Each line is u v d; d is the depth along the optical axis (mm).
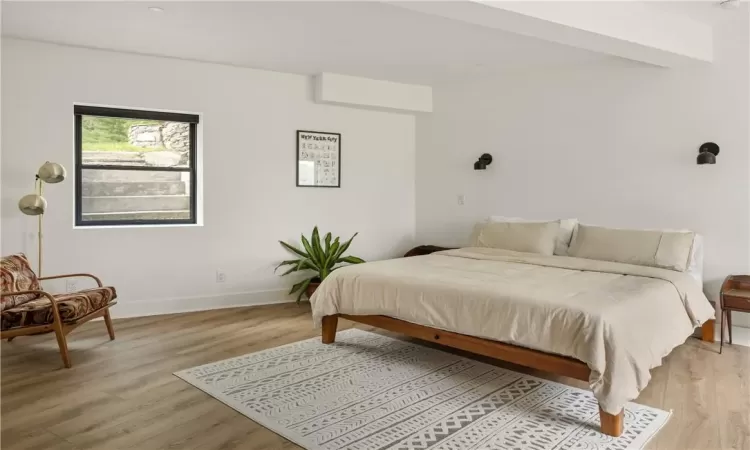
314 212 5379
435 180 5879
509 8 2709
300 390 2906
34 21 3531
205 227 4809
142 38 3941
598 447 2277
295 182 5242
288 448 2270
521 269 3723
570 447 2279
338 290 3678
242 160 4945
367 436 2371
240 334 4043
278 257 5191
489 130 5387
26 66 4035
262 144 5039
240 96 4898
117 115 4441
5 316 3100
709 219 4051
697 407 2686
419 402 2752
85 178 4469
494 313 2871
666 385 2986
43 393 2840
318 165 5359
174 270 4703
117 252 4449
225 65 4805
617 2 3234
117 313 4477
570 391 2900
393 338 3945
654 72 4281
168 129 4766
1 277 3314
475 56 4461
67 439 2324
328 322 3781
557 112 4891
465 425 2486
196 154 4859
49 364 3303
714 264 4039
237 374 3150
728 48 3889
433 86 5770
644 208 4395
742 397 2811
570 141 4816
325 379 3076
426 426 2475
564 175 4871
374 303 3438
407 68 4910
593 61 4609
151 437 2352
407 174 6004
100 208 4543
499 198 5352
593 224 4699
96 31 3766
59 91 4156
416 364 3354
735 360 3406
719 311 4012
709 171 4031
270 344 3791
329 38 3922
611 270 3578
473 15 2781
